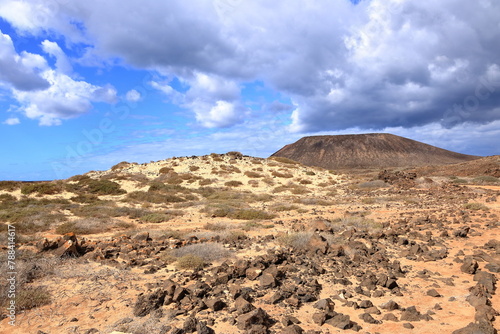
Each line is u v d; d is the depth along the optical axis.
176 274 7.97
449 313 5.80
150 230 14.66
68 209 20.88
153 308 6.02
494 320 5.34
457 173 46.59
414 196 26.09
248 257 9.34
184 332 5.14
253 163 49.06
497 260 8.64
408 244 10.92
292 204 24.66
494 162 45.94
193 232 13.86
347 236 11.70
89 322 5.61
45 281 7.48
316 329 5.28
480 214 15.81
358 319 5.63
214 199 28.20
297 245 10.37
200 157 51.22
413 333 5.07
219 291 6.71
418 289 7.02
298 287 7.07
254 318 5.32
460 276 7.80
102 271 8.17
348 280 7.52
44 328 5.41
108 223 16.11
